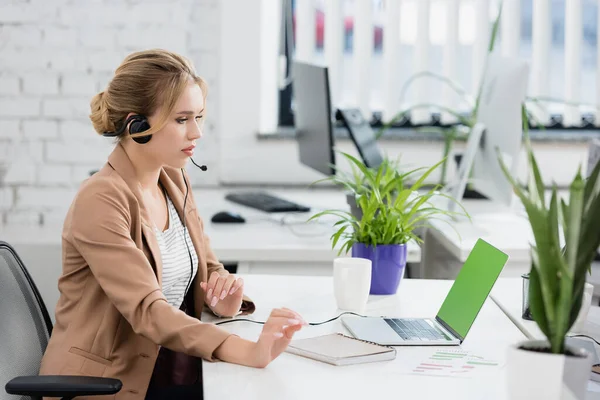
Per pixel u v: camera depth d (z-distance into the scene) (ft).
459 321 7.36
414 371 6.48
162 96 7.59
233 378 6.30
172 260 8.02
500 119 11.62
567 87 16.33
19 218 14.55
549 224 5.26
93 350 7.30
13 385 6.38
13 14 14.23
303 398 5.89
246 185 15.49
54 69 14.37
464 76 16.15
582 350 5.18
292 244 10.81
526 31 16.29
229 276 8.21
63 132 14.48
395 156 15.67
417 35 15.87
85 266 7.46
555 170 15.78
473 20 15.97
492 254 7.23
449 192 13.91
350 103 16.26
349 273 8.11
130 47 14.57
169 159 7.79
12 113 14.38
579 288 5.31
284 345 6.63
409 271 12.33
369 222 8.71
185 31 14.83
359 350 6.79
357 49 15.90
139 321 7.04
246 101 15.24
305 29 15.89
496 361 6.74
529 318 7.95
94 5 14.38
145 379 7.37
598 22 16.21
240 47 15.06
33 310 7.58
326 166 12.87
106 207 7.33
